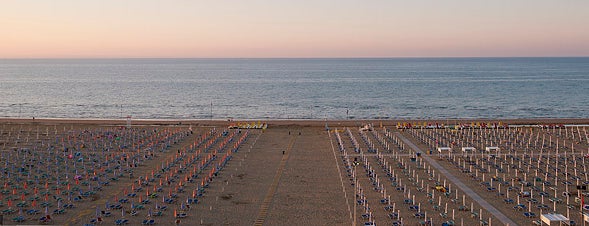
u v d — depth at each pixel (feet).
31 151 403.13
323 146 433.89
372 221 236.22
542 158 379.96
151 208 255.70
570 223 228.43
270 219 243.19
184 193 283.79
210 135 485.56
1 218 223.30
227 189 293.84
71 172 332.19
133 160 367.04
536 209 255.09
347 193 286.46
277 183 307.99
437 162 366.43
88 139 459.73
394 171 338.95
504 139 462.19
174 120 630.74
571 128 528.22
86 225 226.79
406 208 258.57
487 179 315.99
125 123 579.07
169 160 371.35
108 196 277.64
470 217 244.42
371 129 520.83
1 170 336.29
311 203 268.00
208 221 239.50
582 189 290.15
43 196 276.21
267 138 474.49
